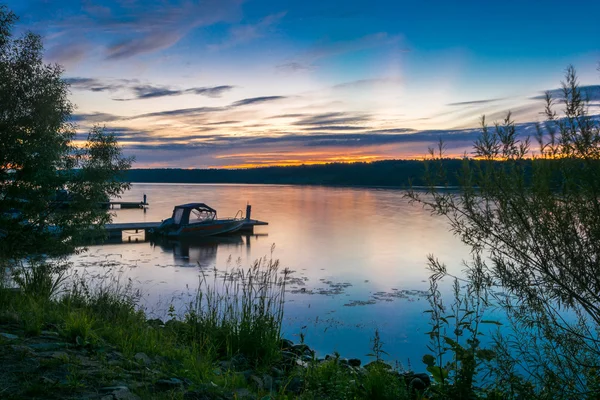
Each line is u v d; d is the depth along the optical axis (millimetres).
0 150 10930
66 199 12203
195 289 15266
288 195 103812
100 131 12469
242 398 4332
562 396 3773
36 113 11406
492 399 4102
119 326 6227
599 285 3480
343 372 5723
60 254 12008
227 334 6727
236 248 28109
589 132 3410
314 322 11969
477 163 3826
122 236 33250
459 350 4168
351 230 37438
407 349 9781
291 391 5043
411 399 5086
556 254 3543
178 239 32281
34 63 11602
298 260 23391
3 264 8961
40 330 5258
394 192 126125
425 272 19922
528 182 3615
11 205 11281
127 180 13008
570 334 3859
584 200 3490
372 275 19297
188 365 5016
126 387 3848
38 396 3479
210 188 161875
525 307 4031
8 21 11406
